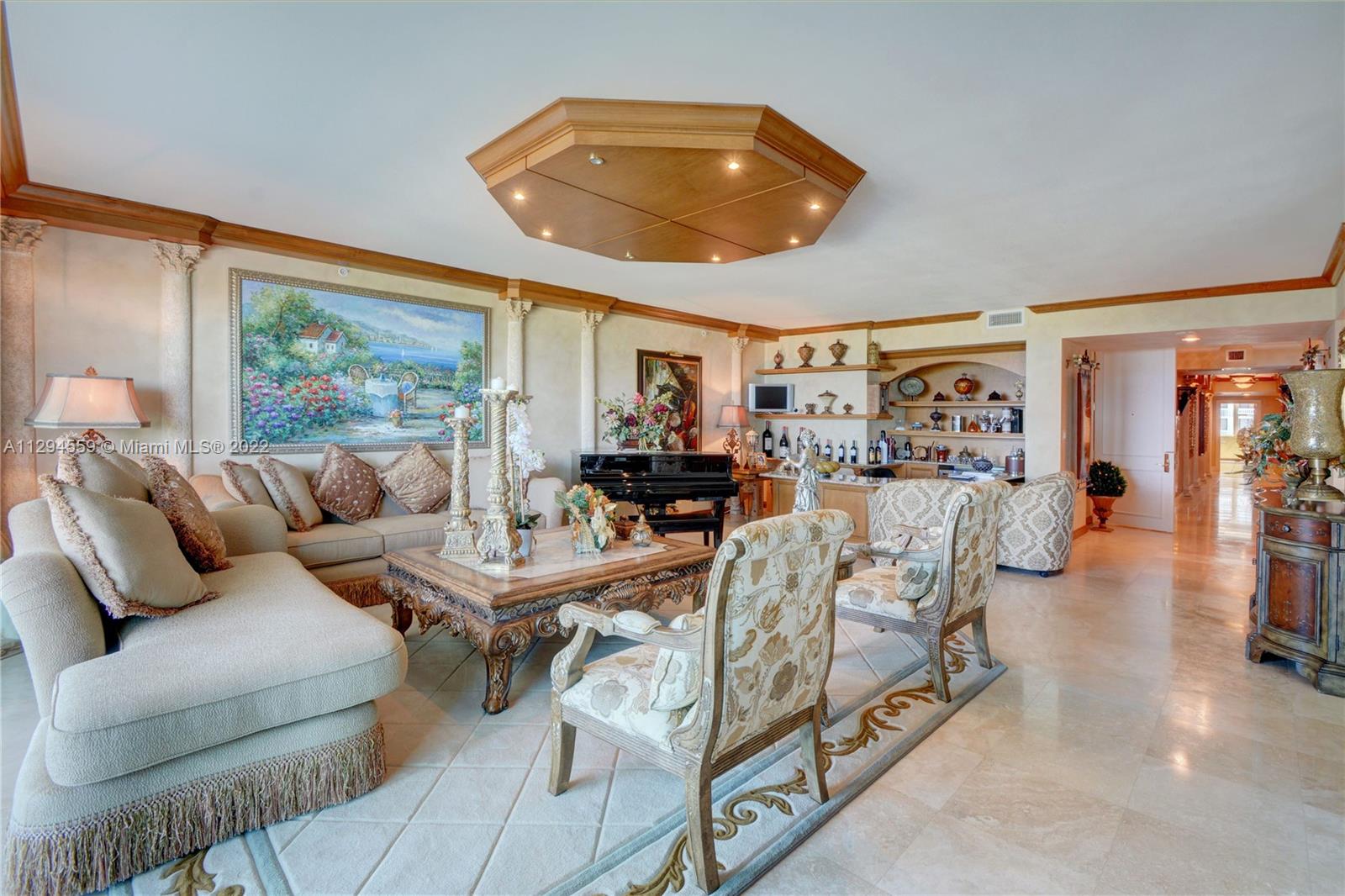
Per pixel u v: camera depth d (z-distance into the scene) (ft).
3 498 10.96
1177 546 21.07
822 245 14.03
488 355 17.98
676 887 5.34
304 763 6.24
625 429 20.27
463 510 10.35
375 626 6.99
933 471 26.50
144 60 7.13
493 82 7.58
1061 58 7.00
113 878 5.25
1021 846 5.91
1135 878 5.49
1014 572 17.40
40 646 5.88
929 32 6.55
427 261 16.02
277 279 14.03
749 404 26.96
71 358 11.62
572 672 6.51
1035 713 8.71
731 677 5.22
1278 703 9.02
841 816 6.39
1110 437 25.36
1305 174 10.01
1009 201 11.27
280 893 5.24
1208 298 18.11
